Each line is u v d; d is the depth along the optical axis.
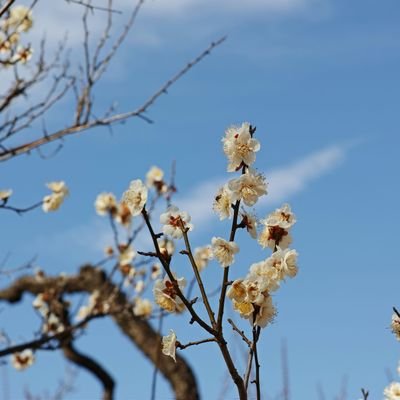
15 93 4.25
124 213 6.21
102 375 8.95
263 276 2.31
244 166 2.43
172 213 2.32
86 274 8.35
